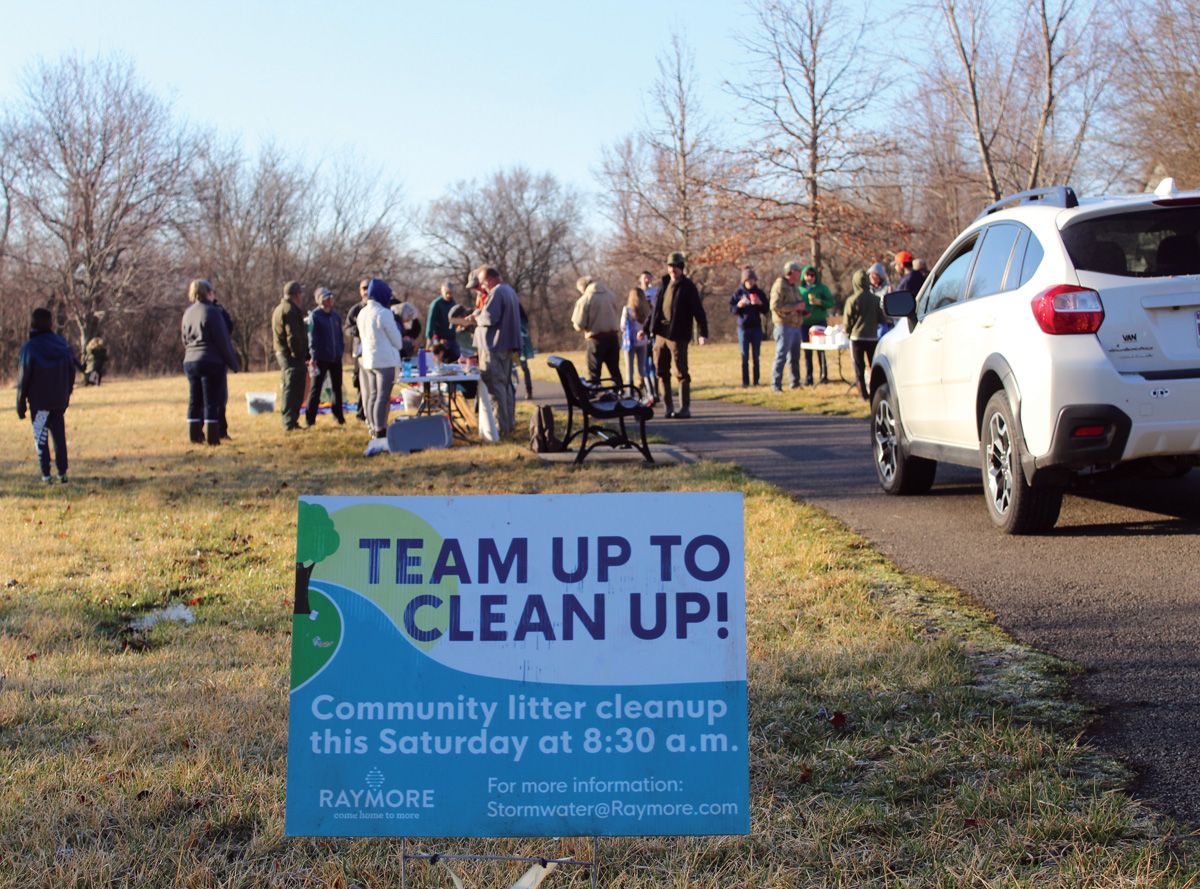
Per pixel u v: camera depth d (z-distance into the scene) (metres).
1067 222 6.64
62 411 11.84
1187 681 4.38
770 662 4.79
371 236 66.75
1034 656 4.77
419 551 2.65
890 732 4.00
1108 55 24.23
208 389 14.48
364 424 16.00
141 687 4.95
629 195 55.53
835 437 12.66
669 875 3.09
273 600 6.68
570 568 2.64
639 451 11.95
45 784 3.77
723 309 56.19
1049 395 6.43
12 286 55.59
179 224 59.06
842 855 3.15
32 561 7.88
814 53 36.69
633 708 2.63
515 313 13.55
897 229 37.88
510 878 3.13
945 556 6.67
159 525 9.10
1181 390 6.27
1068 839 3.16
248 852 3.31
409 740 2.64
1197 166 23.25
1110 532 7.02
